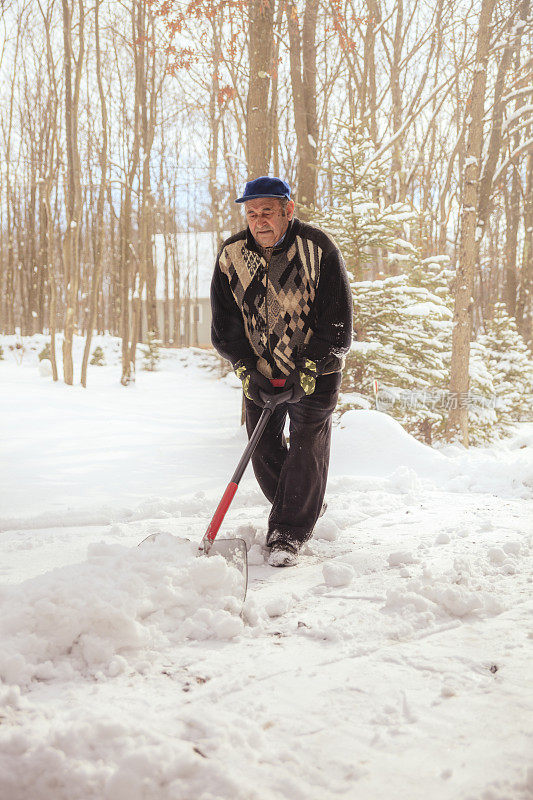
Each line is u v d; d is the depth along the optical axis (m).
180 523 4.15
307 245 3.12
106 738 1.49
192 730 1.58
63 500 5.30
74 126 17.19
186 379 24.80
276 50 13.66
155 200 34.97
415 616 2.33
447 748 1.51
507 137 13.27
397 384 9.97
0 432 9.68
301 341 3.25
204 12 9.55
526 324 24.17
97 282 18.44
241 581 2.49
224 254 3.27
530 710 1.66
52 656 2.00
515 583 2.71
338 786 1.38
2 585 2.21
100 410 13.45
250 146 9.14
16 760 1.42
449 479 5.80
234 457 8.05
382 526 4.03
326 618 2.40
